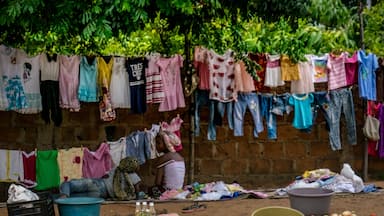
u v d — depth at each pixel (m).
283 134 11.62
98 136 10.75
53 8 8.23
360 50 11.26
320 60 10.86
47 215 7.09
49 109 9.59
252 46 10.89
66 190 9.20
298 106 11.02
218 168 11.36
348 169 10.28
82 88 9.64
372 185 10.41
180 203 9.45
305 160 11.70
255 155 11.52
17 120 10.31
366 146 11.59
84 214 7.09
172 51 10.88
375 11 13.06
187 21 10.20
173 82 10.16
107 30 8.02
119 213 8.62
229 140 11.41
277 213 6.70
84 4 8.07
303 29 11.98
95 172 10.03
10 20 8.05
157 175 10.10
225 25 10.59
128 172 9.60
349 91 11.31
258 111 10.91
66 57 9.61
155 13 9.76
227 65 10.41
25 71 9.40
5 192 10.07
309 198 7.68
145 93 9.95
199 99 10.67
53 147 10.52
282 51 10.85
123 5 7.88
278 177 11.60
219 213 8.56
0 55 9.25
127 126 10.88
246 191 9.95
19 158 9.62
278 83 10.67
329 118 11.20
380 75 11.54
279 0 9.86
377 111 11.48
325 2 12.66
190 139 10.80
